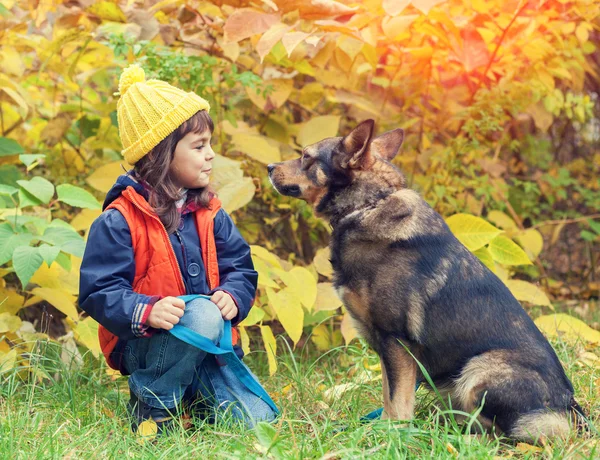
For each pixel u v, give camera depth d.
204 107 3.28
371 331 3.49
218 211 3.53
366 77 5.80
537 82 5.66
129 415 3.34
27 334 4.04
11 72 5.11
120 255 3.15
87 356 4.23
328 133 4.98
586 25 5.44
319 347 4.77
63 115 5.53
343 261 3.46
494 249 4.74
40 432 3.07
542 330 4.73
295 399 3.74
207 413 3.36
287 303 4.17
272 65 5.29
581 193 7.10
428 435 3.05
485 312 3.32
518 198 6.87
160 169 3.20
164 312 3.04
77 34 4.85
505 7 5.00
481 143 6.35
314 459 2.73
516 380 3.16
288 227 5.77
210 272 3.33
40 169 5.64
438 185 5.59
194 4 4.95
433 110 5.96
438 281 3.32
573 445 2.86
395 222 3.36
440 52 5.43
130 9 4.88
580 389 3.90
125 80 3.31
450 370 3.36
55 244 3.79
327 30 4.52
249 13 4.40
